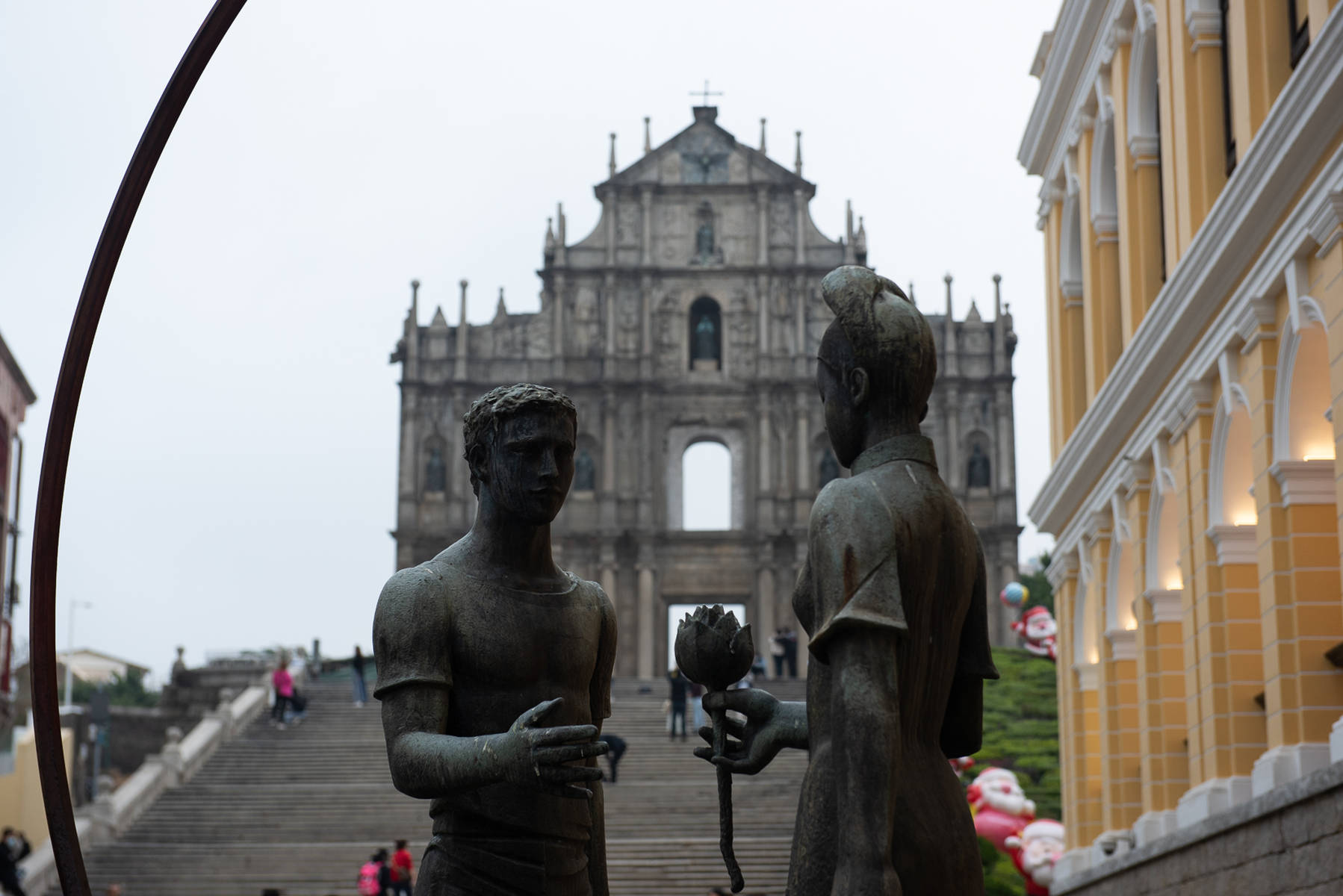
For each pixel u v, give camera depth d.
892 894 4.21
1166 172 22.17
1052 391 30.42
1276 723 17.44
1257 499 18.19
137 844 37.88
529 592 5.01
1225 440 20.05
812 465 72.12
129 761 65.12
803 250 73.88
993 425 72.19
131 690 103.75
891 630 4.36
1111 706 26.25
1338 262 15.56
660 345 73.75
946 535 4.57
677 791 39.47
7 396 49.78
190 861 36.41
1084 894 26.52
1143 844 22.95
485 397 5.07
